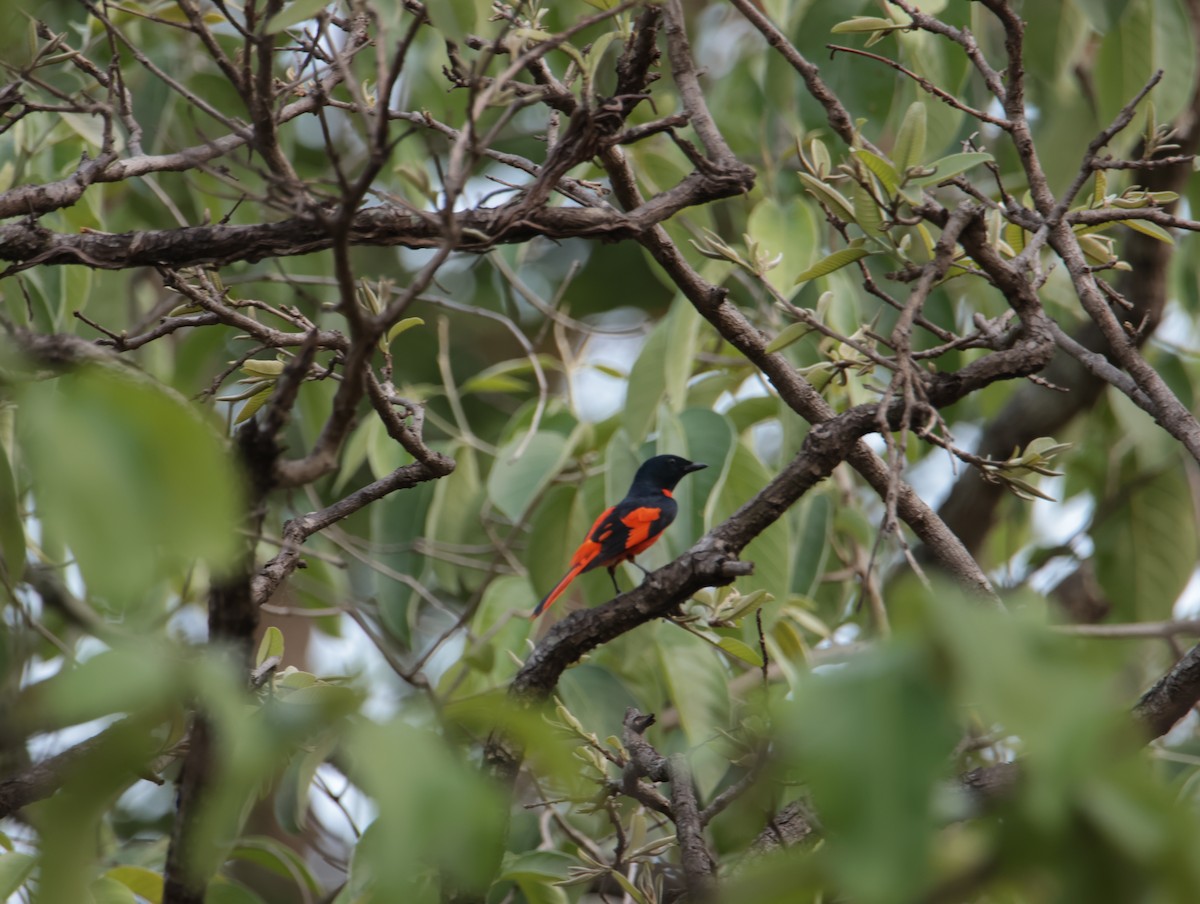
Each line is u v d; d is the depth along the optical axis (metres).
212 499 2.03
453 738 2.67
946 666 2.01
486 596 11.17
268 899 16.92
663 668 9.79
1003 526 15.26
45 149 10.27
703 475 9.80
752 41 12.99
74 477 1.97
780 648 10.77
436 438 19.72
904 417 5.71
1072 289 11.82
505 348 21.11
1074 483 14.84
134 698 2.12
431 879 5.86
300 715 2.32
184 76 12.02
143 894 7.88
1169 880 2.04
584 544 9.55
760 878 2.14
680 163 11.40
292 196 5.23
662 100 11.41
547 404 11.99
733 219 14.89
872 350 7.08
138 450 2.02
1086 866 2.09
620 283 21.30
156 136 11.20
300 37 7.14
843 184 10.67
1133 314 12.43
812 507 11.00
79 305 10.64
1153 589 13.70
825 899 2.84
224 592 3.49
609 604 6.96
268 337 6.68
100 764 2.23
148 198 13.52
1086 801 2.07
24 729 2.16
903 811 1.92
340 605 12.88
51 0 10.24
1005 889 2.30
